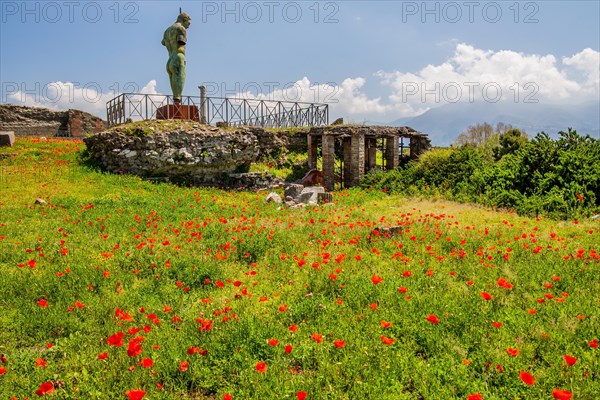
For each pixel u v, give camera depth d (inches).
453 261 296.5
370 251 329.4
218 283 221.5
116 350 172.1
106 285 258.8
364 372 152.4
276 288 255.3
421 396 146.6
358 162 839.7
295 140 1052.5
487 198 571.8
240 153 860.6
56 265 295.0
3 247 337.4
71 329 201.2
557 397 114.4
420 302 211.3
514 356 157.2
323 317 200.4
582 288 231.9
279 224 461.7
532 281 243.9
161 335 185.2
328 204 617.3
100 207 516.7
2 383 152.9
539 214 475.5
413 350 170.1
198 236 381.7
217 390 150.4
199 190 751.7
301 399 121.9
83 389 148.1
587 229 390.6
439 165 729.6
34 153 812.6
